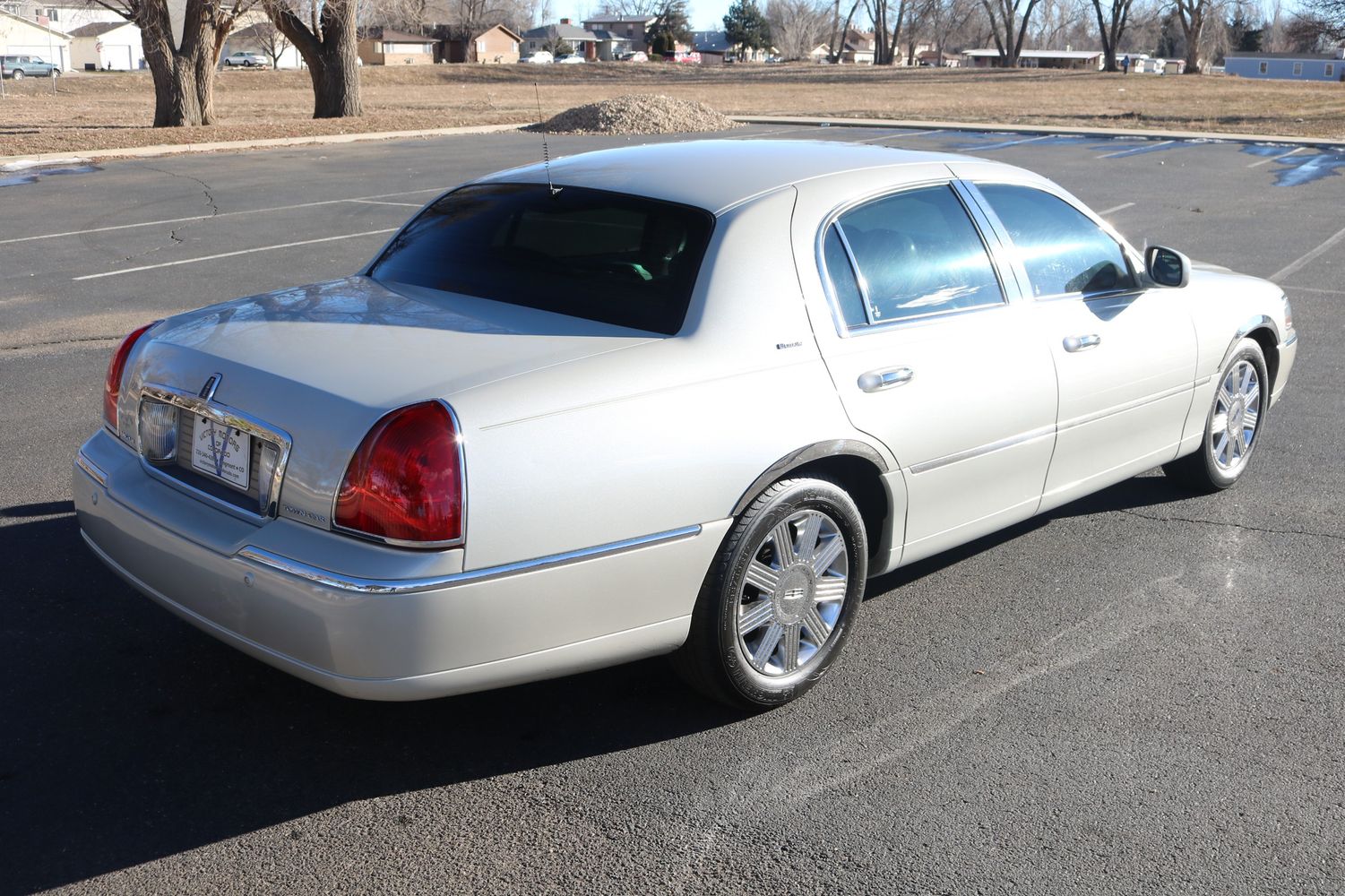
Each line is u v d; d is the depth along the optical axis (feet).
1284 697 12.63
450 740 11.58
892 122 115.75
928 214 13.62
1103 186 64.49
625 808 10.50
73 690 12.25
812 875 9.61
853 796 10.73
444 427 9.64
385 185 62.59
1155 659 13.47
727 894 9.36
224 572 10.18
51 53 324.19
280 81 220.23
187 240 44.55
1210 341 17.20
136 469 11.77
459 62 388.37
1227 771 11.21
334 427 9.80
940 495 13.38
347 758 11.21
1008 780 11.03
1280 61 369.71
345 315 11.82
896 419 12.47
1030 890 9.46
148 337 12.26
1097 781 11.02
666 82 241.96
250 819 10.22
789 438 11.41
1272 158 82.64
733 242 11.79
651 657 12.44
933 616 14.55
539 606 10.12
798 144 14.78
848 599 12.57
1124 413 15.78
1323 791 10.91
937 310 13.25
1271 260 41.55
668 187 12.67
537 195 13.37
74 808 10.28
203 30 97.14
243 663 12.94
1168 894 9.43
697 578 11.06
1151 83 232.12
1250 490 19.17
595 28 533.55
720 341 11.30
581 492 10.15
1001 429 13.79
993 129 109.91
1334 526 17.65
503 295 12.25
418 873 9.56
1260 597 15.17
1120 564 16.19
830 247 12.43
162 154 78.28
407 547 9.53
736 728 11.91
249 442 10.50
